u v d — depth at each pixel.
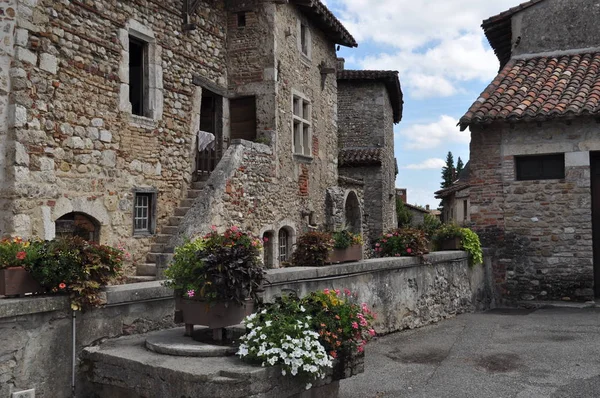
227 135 12.26
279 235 12.66
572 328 8.23
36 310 4.38
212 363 4.17
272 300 6.31
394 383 5.82
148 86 9.73
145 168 9.49
